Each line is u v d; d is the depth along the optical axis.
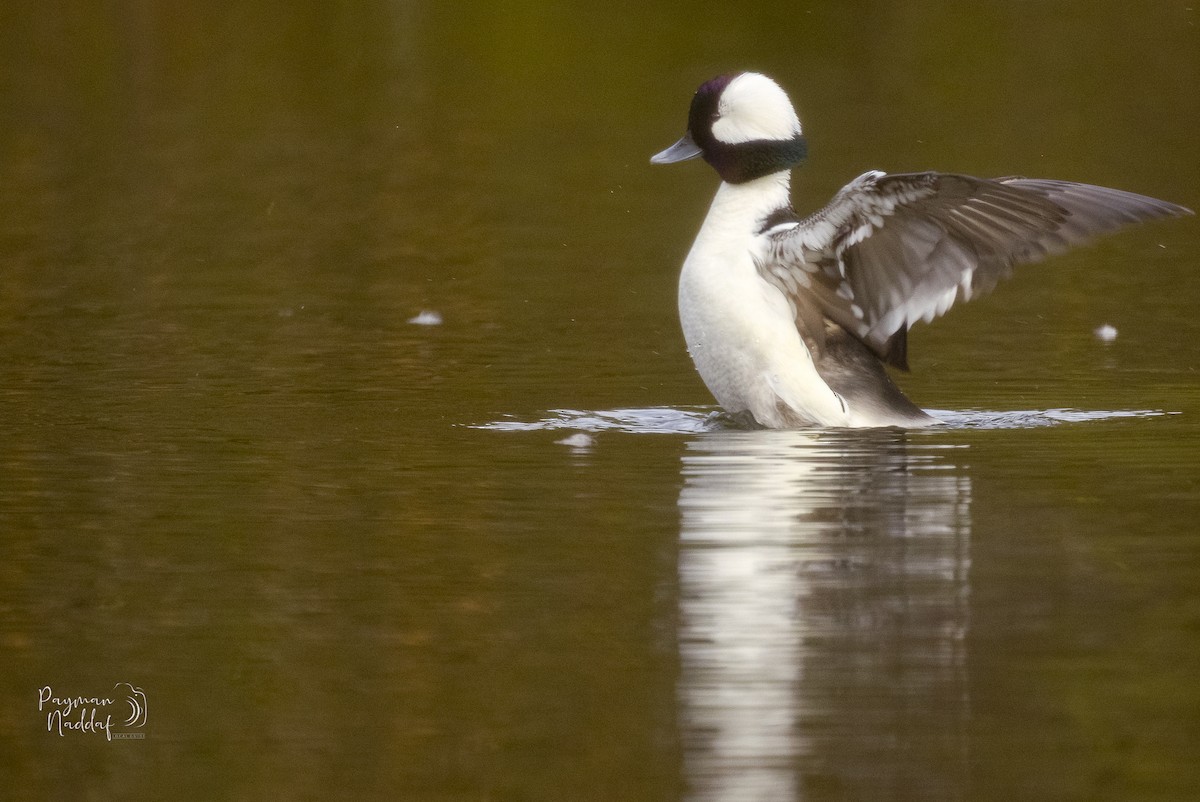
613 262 18.30
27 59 34.53
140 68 33.91
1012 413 11.52
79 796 5.88
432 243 19.50
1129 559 8.07
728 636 7.14
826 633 7.13
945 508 8.99
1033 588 7.67
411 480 9.71
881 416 11.10
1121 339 14.22
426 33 37.66
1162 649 6.91
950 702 6.45
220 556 8.31
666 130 27.98
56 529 8.79
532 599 7.64
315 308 15.80
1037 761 5.96
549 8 39.94
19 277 17.38
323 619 7.45
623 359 13.59
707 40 36.62
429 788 5.85
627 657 6.91
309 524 8.84
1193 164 23.58
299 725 6.38
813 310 11.05
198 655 7.05
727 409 11.28
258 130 28.25
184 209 21.69
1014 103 29.34
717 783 5.84
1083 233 10.28
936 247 10.40
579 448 10.51
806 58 34.41
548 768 5.97
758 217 11.23
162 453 10.40
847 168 23.42
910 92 30.64
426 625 7.34
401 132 28.00
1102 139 25.86
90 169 24.73
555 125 28.61
